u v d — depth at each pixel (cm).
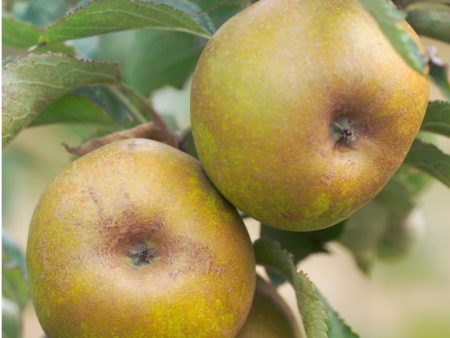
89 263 36
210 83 36
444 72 40
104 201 36
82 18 39
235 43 36
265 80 35
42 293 36
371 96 35
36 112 40
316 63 35
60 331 36
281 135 35
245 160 36
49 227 36
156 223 36
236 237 37
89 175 37
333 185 36
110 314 36
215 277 36
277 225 38
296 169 36
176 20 40
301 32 35
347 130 36
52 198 37
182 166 37
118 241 36
